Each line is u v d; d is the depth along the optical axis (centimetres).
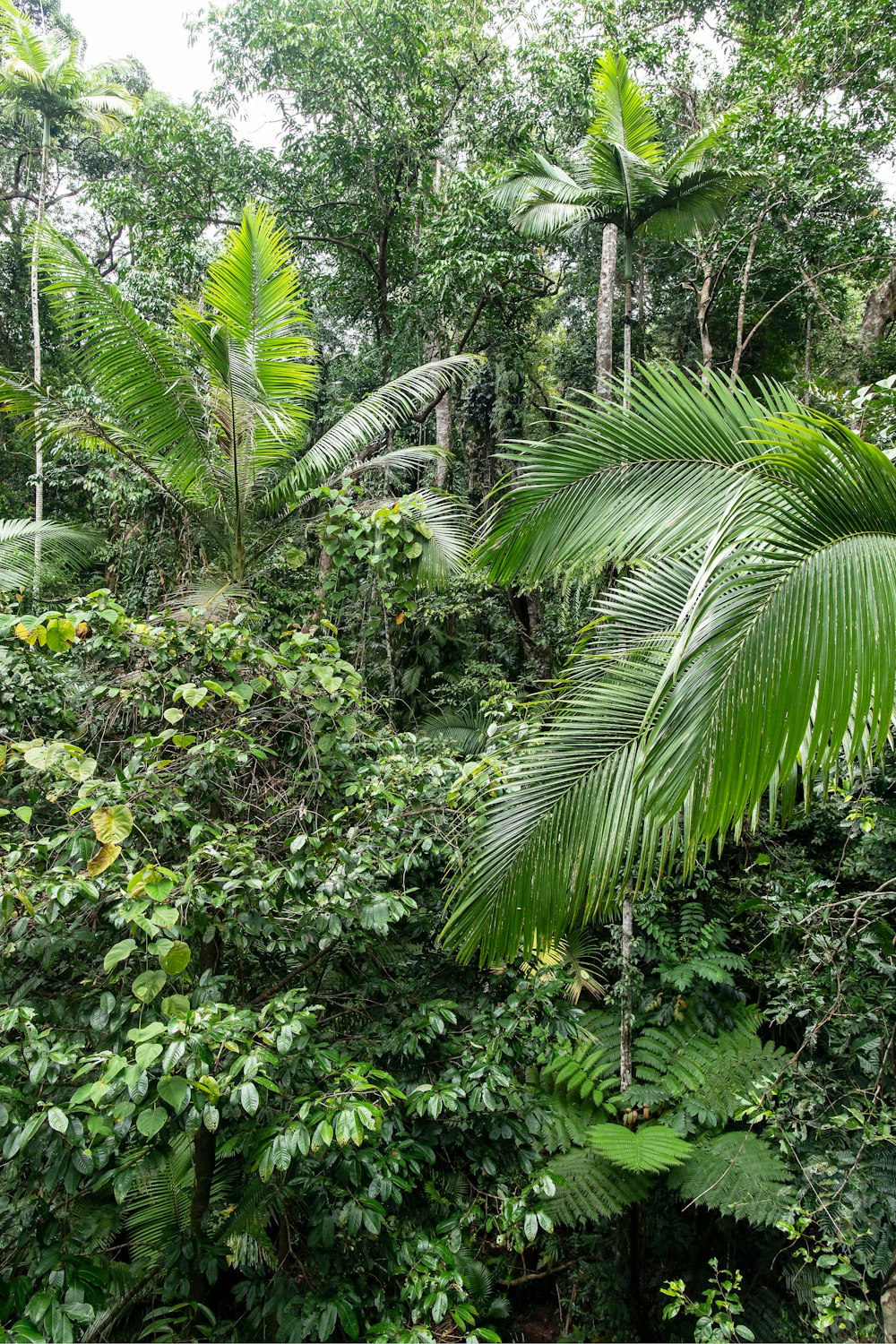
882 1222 308
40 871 226
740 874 542
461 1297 210
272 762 289
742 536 178
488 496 299
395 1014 278
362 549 368
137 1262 279
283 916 243
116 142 896
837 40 764
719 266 888
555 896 225
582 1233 457
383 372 941
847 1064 327
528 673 802
